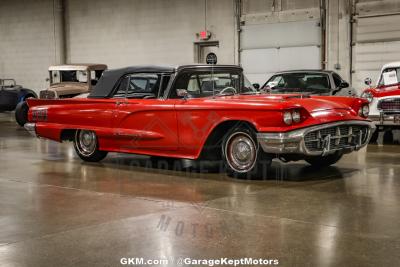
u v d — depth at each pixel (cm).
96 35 1995
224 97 675
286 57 1598
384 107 1001
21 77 2228
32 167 765
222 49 1717
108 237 411
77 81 1444
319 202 522
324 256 362
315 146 616
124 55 1930
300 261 352
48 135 819
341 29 1498
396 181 626
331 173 683
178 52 1806
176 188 599
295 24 1573
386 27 1430
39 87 2178
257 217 467
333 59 1516
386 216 466
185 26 1780
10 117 1959
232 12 1686
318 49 1539
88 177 678
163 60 1842
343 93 1084
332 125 614
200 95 706
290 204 514
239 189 589
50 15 2100
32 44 2177
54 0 2073
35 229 438
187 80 698
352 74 1494
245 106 613
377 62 1450
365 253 367
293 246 384
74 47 2066
